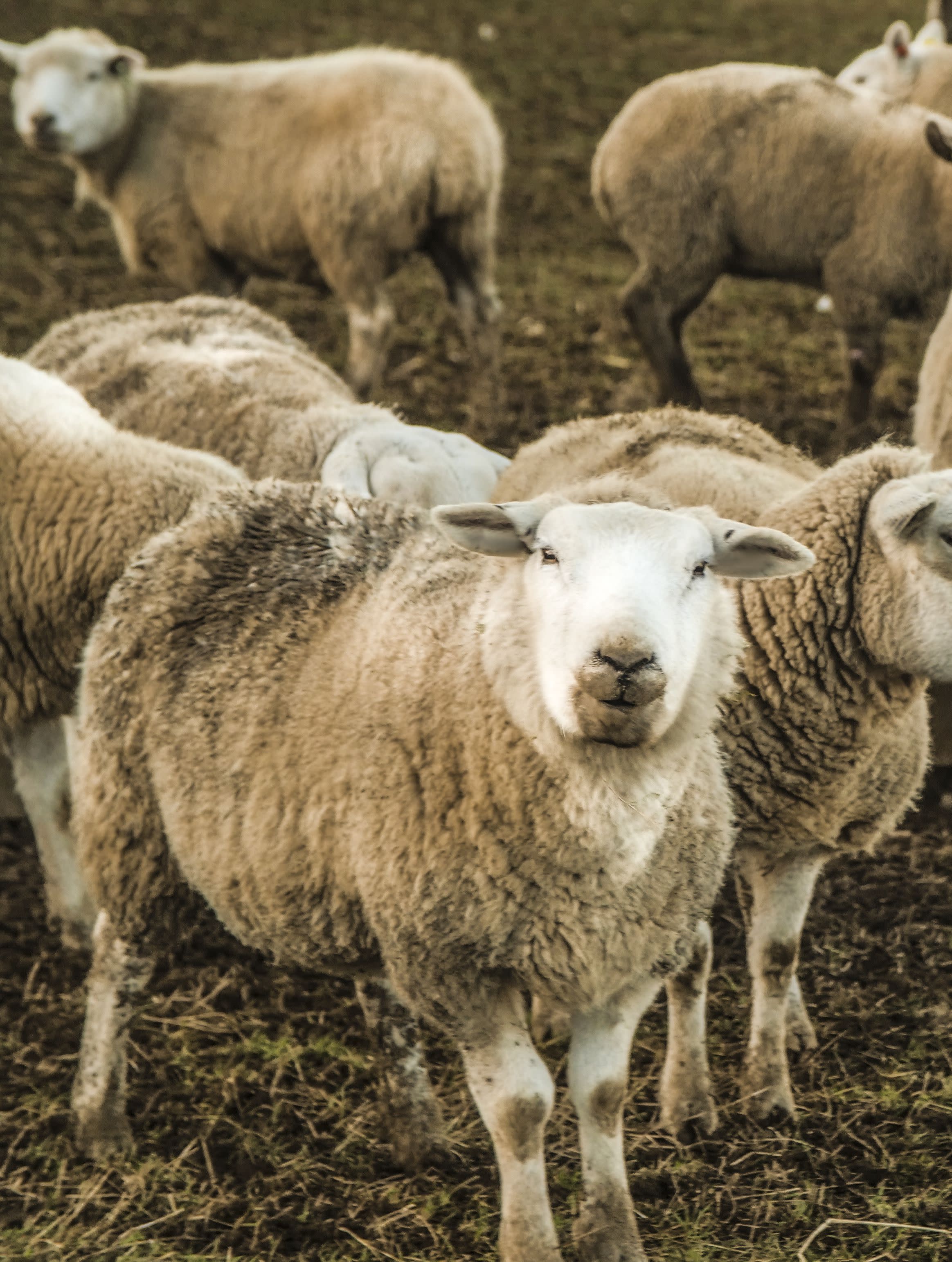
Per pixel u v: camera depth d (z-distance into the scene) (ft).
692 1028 23.62
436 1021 19.62
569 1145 23.38
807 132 45.19
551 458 29.17
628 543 17.69
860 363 46.60
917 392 52.54
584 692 16.74
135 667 22.50
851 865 31.55
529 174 79.20
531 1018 27.09
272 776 20.38
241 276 52.80
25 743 29.04
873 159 44.42
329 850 19.85
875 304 45.55
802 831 23.90
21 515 27.14
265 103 48.55
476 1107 24.44
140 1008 27.58
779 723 23.41
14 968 29.09
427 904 18.80
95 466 27.14
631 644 16.44
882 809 24.26
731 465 26.94
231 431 32.19
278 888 20.45
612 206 49.24
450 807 18.74
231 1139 24.04
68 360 35.88
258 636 21.43
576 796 18.01
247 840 20.63
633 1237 20.35
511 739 18.29
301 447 31.40
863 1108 24.13
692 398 49.62
